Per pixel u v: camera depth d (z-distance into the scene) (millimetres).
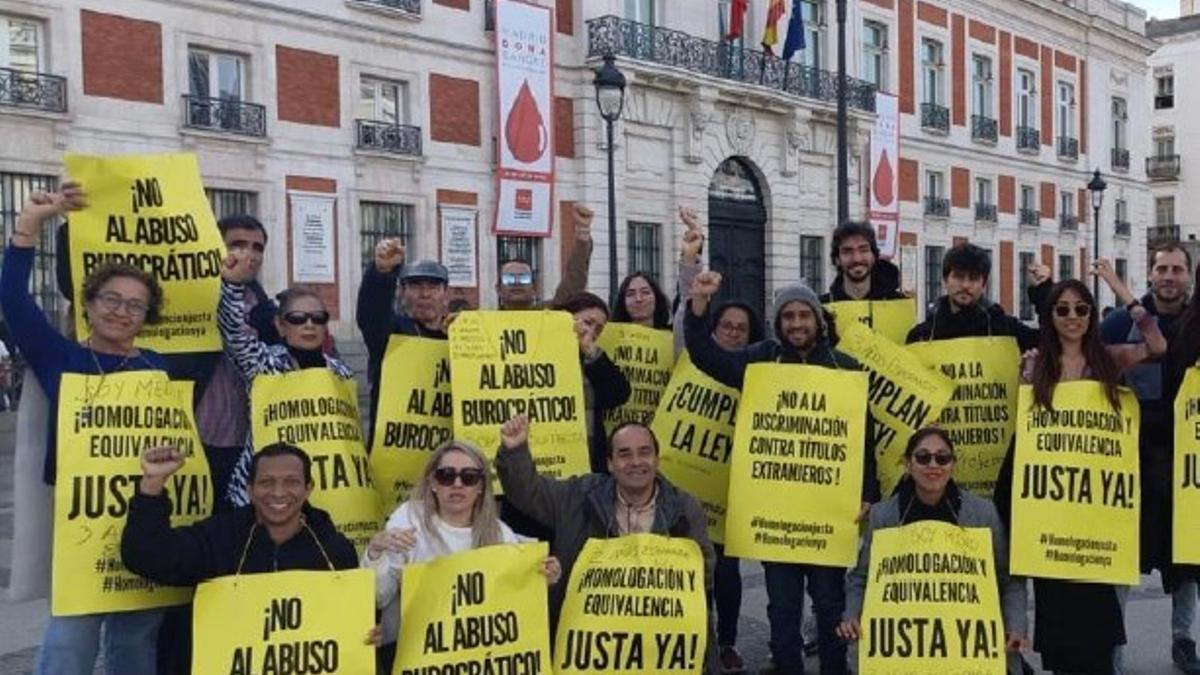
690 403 6203
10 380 18719
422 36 23594
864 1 33438
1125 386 5340
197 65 20406
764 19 30781
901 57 35094
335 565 4516
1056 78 42656
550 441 5570
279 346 5426
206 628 4234
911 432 5812
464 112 24469
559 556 5098
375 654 4438
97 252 4863
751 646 6875
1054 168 42438
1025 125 41094
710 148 28797
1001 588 5277
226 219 5488
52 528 4602
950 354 5875
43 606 7828
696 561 4895
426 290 5973
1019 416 5305
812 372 5570
